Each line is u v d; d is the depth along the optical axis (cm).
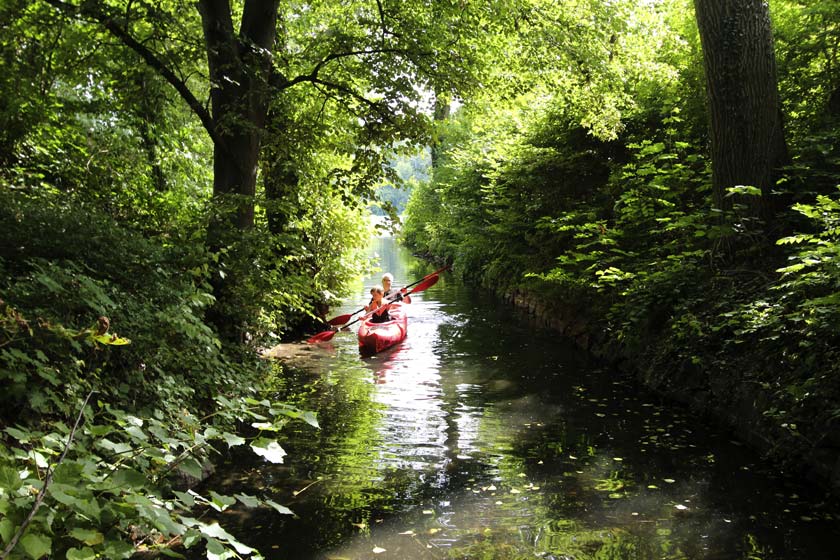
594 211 1089
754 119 731
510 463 555
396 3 1002
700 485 499
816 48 855
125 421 298
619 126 1076
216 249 718
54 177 845
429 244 3209
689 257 821
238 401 304
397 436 634
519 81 1103
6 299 405
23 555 195
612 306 948
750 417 586
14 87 743
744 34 725
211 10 747
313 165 1084
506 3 927
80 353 429
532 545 404
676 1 1175
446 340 1181
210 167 1199
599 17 1023
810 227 692
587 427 653
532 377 882
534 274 1259
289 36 1137
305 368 958
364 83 1066
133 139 953
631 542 406
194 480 499
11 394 348
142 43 726
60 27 732
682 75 1071
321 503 474
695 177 966
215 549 229
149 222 853
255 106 792
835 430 475
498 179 1542
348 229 1205
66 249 509
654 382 779
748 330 588
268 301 775
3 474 204
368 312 1262
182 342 554
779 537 411
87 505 204
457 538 415
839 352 504
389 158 1012
